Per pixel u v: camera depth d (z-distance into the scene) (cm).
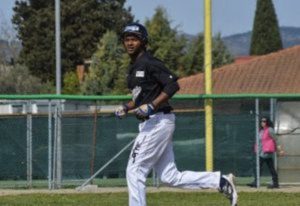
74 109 3831
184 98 3131
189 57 11194
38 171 3322
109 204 2516
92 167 3312
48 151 3297
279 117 3312
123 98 3186
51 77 12400
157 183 3203
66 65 12312
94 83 10750
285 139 3322
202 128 3303
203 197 2789
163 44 11031
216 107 3441
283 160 3319
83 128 3322
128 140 3312
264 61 7594
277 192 2991
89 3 12612
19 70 9994
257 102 3262
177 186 1555
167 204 2531
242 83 7250
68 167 3309
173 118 1508
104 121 3322
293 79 7169
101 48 11025
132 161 1501
